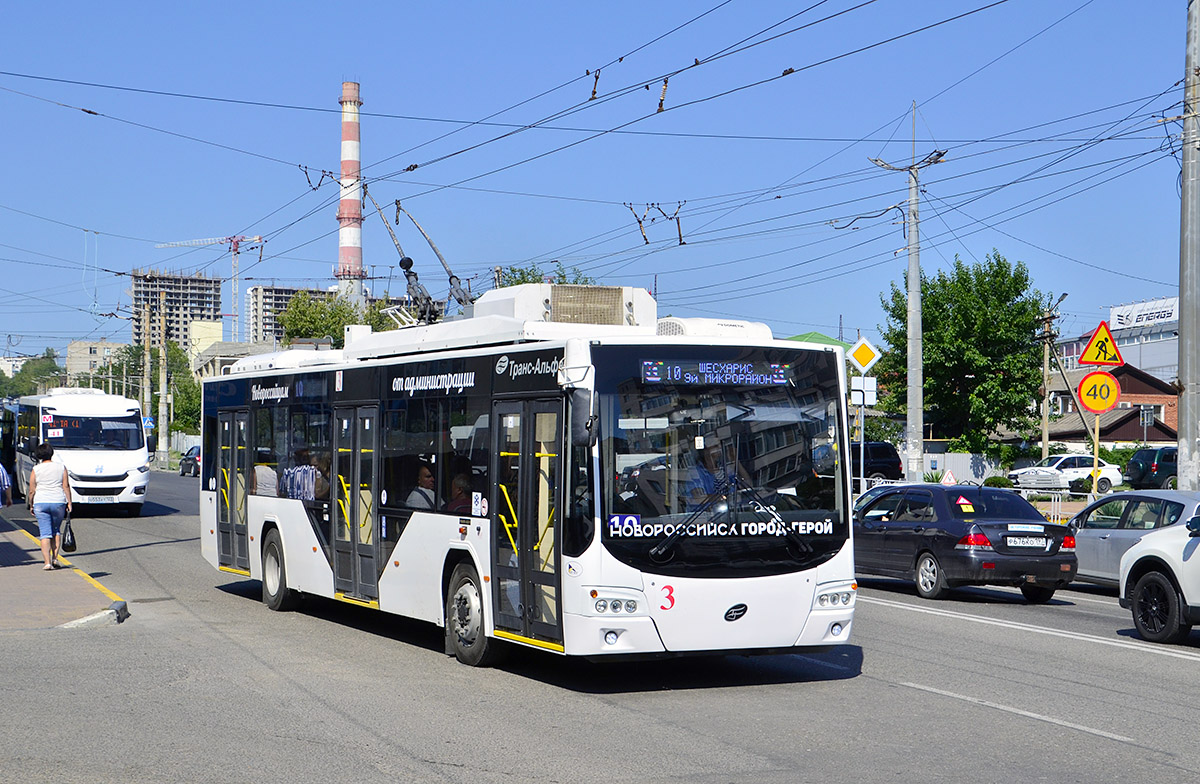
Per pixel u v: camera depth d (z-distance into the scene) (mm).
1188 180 19438
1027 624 13680
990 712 8789
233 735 7852
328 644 11906
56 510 17578
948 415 51938
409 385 11828
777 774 6930
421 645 11922
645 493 9188
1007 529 15719
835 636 9719
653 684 9898
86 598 14359
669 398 9398
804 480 9719
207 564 19797
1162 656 11461
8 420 40469
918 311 28438
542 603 9602
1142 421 61125
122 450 31328
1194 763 7266
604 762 7195
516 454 10016
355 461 12773
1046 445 49594
